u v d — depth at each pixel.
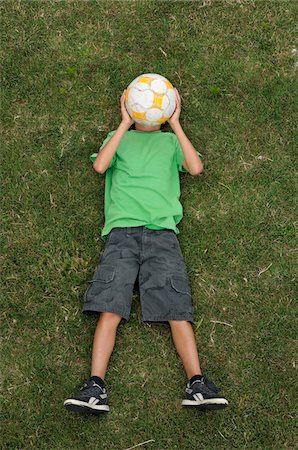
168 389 3.08
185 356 2.96
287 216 3.30
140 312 3.17
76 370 3.11
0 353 3.13
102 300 2.94
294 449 2.99
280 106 3.42
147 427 3.03
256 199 3.33
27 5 3.53
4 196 3.32
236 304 3.19
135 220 3.09
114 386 3.08
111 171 3.28
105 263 3.04
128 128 3.11
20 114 3.42
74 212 3.32
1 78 3.45
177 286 2.98
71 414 3.04
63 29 3.51
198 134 3.40
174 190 3.21
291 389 3.07
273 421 3.03
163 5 3.53
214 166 3.37
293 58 3.48
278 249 3.26
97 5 3.52
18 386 3.08
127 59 3.48
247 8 3.53
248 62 3.48
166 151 3.20
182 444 3.01
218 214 3.31
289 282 3.22
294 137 3.39
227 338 3.14
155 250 3.06
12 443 3.01
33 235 3.28
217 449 3.00
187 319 2.95
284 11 3.51
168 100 2.93
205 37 3.50
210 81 3.46
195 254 3.26
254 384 3.08
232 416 3.04
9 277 3.22
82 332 3.15
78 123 3.42
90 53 3.49
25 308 3.18
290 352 3.12
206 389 2.85
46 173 3.35
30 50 3.49
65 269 3.24
